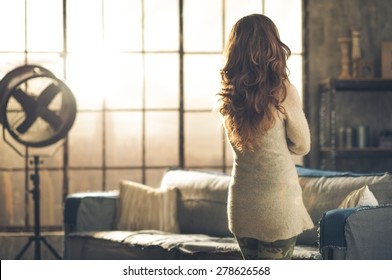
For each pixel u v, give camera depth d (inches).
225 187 239.1
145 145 321.4
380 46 320.8
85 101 320.5
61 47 316.2
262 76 146.0
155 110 320.8
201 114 321.4
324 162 312.0
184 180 255.0
